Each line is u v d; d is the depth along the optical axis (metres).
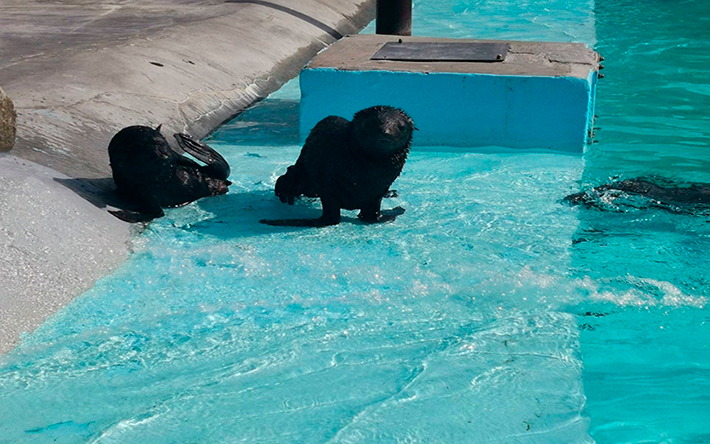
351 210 8.21
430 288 6.51
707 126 11.19
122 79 10.95
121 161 7.71
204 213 8.01
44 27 14.01
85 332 5.78
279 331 5.86
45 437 4.65
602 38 17.00
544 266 6.88
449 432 4.76
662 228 7.78
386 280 6.61
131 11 15.70
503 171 9.41
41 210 6.79
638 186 8.77
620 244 7.37
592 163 9.73
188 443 4.61
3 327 5.63
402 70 10.15
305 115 10.45
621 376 5.42
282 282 6.57
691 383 5.36
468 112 10.14
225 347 5.65
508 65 10.44
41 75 10.55
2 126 7.77
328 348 5.66
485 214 8.04
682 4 20.42
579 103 9.88
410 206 8.28
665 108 12.05
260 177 9.19
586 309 6.30
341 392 5.14
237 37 14.28
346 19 18.30
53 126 8.93
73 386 5.16
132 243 7.19
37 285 6.09
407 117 7.43
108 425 4.76
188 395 5.08
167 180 8.05
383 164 7.43
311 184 8.13
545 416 4.95
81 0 16.80
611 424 4.89
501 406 5.04
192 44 13.19
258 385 5.21
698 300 6.44
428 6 21.00
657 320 6.16
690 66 14.53
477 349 5.70
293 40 15.48
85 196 7.60
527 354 5.66
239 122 11.52
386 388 5.19
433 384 5.24
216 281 6.57
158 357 5.51
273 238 7.37
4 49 12.13
